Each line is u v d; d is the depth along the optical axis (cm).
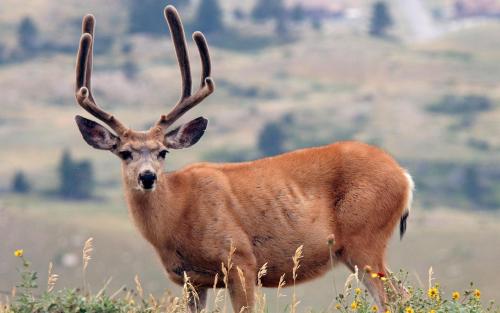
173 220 4081
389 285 3784
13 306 3659
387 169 4253
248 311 4034
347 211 4203
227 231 4072
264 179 4191
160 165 4141
